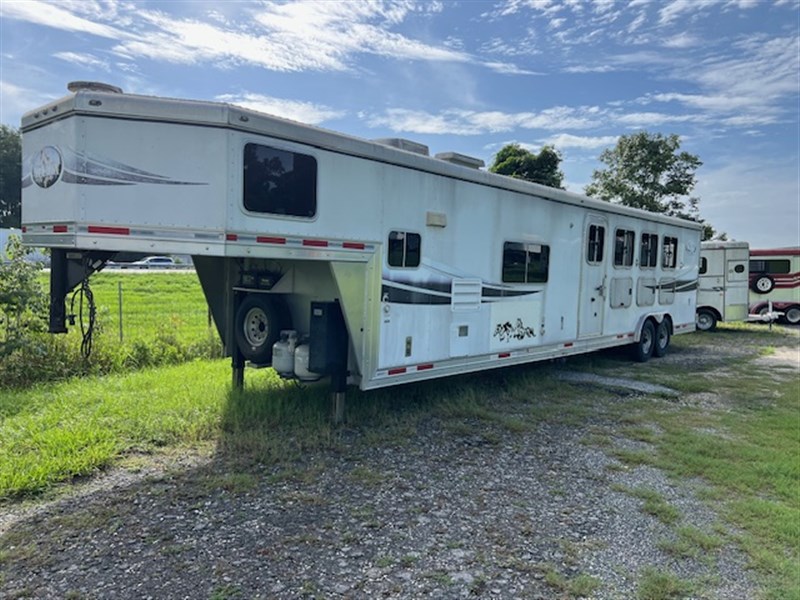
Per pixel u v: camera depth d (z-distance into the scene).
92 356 7.48
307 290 5.62
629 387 7.86
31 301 6.99
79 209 4.03
